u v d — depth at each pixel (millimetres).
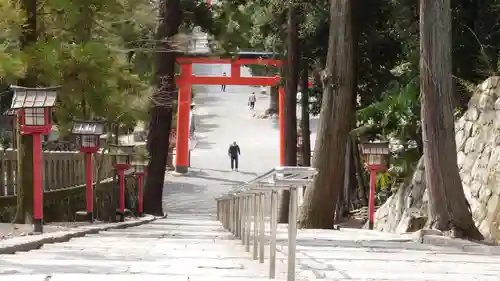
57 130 15242
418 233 11930
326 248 9273
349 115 16469
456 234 11250
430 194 11617
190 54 36625
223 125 61188
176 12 23438
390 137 21062
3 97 15570
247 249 8047
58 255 7250
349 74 16266
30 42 11609
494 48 17422
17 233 10156
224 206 14906
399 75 21766
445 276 5879
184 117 41656
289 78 23875
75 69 11328
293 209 4875
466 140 15719
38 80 11680
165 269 5844
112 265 6051
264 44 28625
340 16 16156
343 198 26438
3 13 10281
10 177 13617
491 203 12914
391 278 5668
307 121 28531
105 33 14094
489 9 17656
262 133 57688
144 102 14367
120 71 13203
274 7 23734
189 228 14867
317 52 24250
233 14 25234
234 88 84062
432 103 11422
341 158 16672
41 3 12531
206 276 5238
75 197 17500
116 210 16875
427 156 11547
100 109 12344
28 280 4598
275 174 4828
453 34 17875
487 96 14992
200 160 47156
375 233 14398
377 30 21594
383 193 23969
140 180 21094
